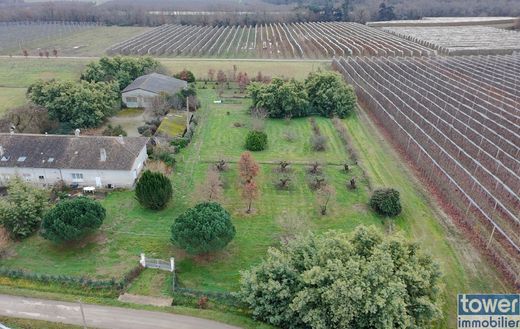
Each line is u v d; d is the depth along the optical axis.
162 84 86.50
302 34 177.00
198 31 185.25
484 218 46.00
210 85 100.06
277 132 71.75
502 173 53.19
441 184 52.25
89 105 70.00
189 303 34.53
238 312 33.62
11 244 41.47
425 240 42.97
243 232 43.94
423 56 130.50
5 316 32.72
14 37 169.88
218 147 64.69
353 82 94.56
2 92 92.56
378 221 46.22
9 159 51.25
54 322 32.25
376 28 199.62
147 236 43.03
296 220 42.78
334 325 28.28
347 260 30.17
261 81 97.94
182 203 49.16
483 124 70.00
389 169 58.00
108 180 51.56
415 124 67.06
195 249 37.19
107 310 33.47
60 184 50.81
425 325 29.89
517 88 91.50
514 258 40.00
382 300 26.94
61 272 37.69
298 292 29.62
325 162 59.47
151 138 63.00
